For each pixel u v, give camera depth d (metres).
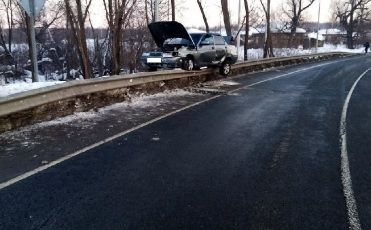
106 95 11.19
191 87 15.92
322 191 5.16
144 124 8.92
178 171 5.82
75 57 44.38
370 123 9.62
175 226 4.12
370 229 4.16
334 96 14.28
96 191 5.00
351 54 53.75
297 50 60.97
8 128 7.81
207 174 5.71
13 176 5.48
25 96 7.99
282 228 4.14
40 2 8.81
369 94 14.99
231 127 8.84
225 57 18.72
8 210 4.43
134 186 5.20
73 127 8.41
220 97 13.53
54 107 9.12
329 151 7.06
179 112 10.54
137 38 39.41
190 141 7.54
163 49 16.72
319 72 24.84
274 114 10.54
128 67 38.28
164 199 4.80
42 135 7.66
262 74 22.98
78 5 22.27
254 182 5.44
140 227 4.09
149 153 6.70
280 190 5.17
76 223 4.15
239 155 6.69
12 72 42.00
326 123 9.51
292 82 18.84
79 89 9.94
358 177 5.73
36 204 4.59
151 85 13.77
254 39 73.31
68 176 5.52
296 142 7.64
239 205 4.68
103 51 43.78
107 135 7.83
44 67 47.28
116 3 21.64
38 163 6.04
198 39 17.19
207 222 4.23
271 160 6.45
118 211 4.45
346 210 4.60
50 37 49.62
